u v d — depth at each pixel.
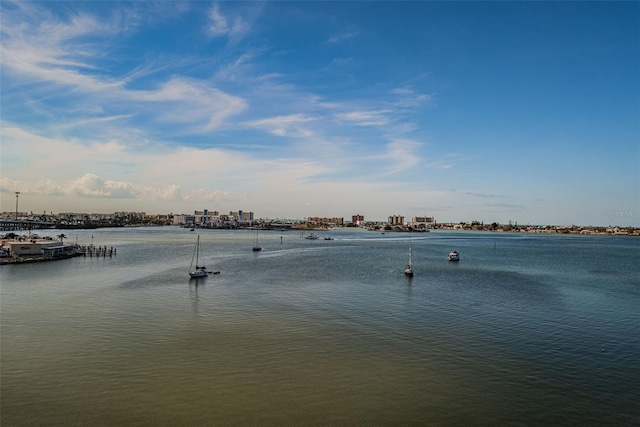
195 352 41.88
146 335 47.25
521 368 38.91
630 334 49.91
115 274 94.56
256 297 69.06
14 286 77.69
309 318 55.50
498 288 80.81
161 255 144.50
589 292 77.88
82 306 61.16
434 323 53.69
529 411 30.95
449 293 74.56
